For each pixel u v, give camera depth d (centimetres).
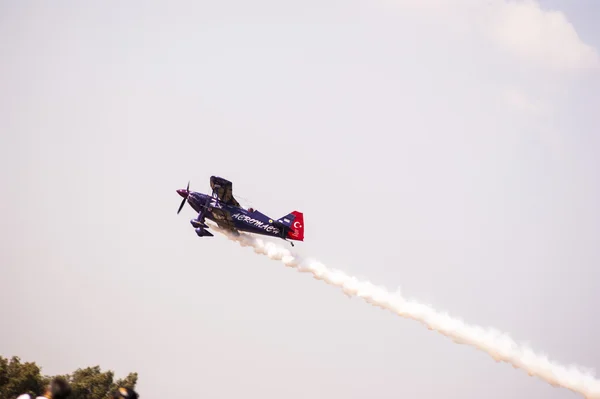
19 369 11525
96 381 12288
